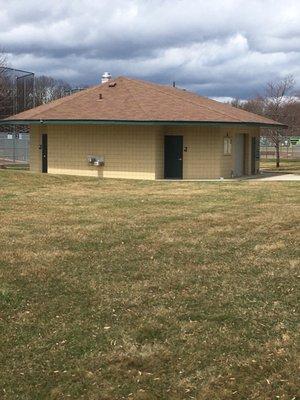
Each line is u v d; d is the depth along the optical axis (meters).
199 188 18.70
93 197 15.43
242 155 28.77
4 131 46.44
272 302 6.01
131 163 25.58
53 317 5.59
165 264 7.61
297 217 11.55
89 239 9.23
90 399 4.05
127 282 6.75
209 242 9.05
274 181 22.98
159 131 25.36
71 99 27.66
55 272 7.16
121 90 27.81
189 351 4.79
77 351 4.80
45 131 27.34
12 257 7.92
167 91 28.38
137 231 10.00
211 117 24.80
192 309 5.81
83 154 26.44
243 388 4.16
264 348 4.82
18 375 4.39
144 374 4.40
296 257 8.01
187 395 4.08
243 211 12.59
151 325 5.36
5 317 5.58
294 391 4.11
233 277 6.96
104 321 5.49
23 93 46.59
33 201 14.30
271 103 45.53
